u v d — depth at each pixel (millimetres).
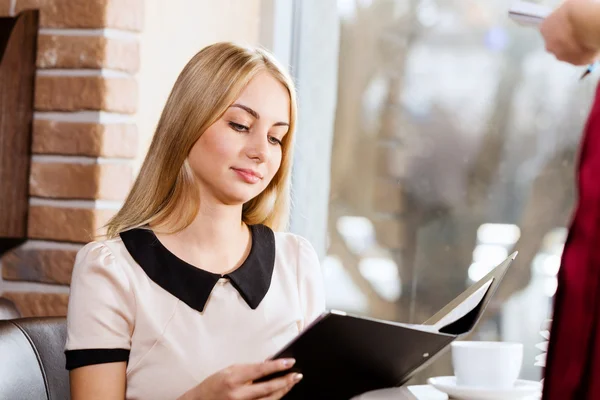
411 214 2951
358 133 3033
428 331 1405
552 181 2758
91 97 2471
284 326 1814
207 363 1714
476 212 2865
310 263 1962
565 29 1294
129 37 2533
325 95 3082
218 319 1755
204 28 2785
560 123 2746
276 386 1441
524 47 2783
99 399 1683
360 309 3029
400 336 1393
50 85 2516
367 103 3018
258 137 1780
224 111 1766
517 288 2801
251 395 1446
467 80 2865
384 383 1558
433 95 2908
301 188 3102
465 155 2877
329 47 3070
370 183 3014
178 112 1804
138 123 2574
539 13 1507
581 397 1159
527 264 2797
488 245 2852
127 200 1884
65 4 2500
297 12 3094
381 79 2994
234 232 1855
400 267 2973
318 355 1408
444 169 2906
